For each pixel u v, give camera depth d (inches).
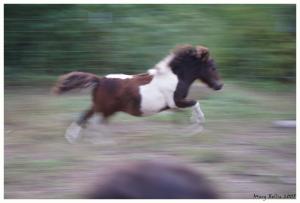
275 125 319.6
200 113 293.4
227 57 447.2
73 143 287.0
